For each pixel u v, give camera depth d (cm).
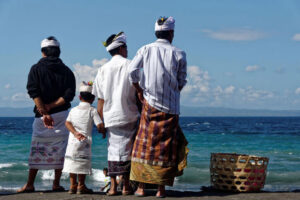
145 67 406
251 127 6328
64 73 478
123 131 428
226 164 473
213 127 6266
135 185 454
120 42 441
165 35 416
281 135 3662
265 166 481
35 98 461
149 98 402
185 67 417
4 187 823
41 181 906
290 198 416
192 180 955
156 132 399
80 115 451
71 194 450
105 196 423
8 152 1867
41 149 475
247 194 446
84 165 449
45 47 475
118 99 425
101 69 438
